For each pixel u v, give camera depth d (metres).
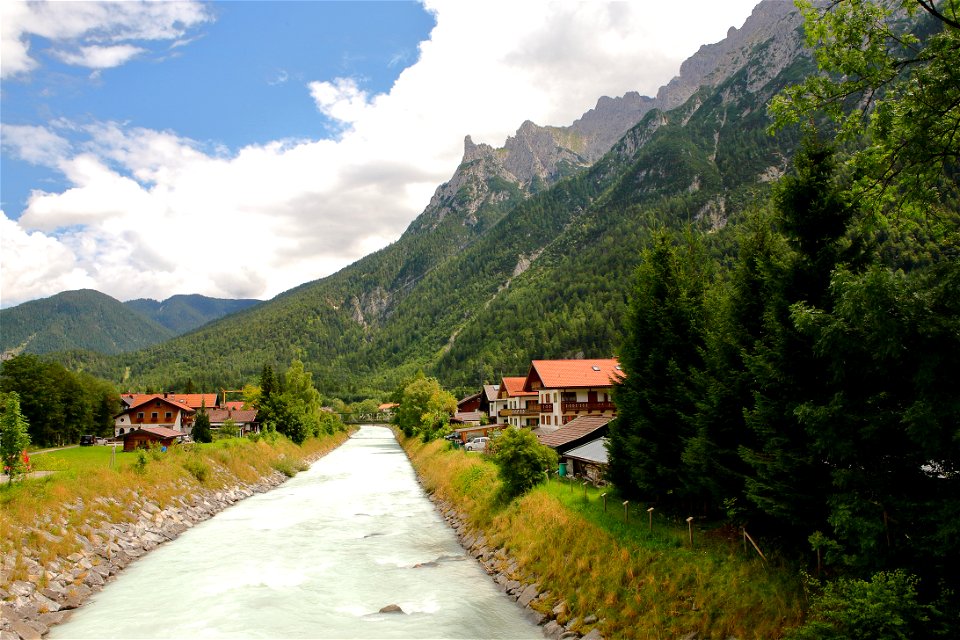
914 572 12.56
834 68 16.45
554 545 25.78
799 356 16.38
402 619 22.11
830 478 15.49
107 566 28.66
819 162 17.62
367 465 78.12
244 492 52.72
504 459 35.53
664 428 25.33
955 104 13.81
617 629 18.80
